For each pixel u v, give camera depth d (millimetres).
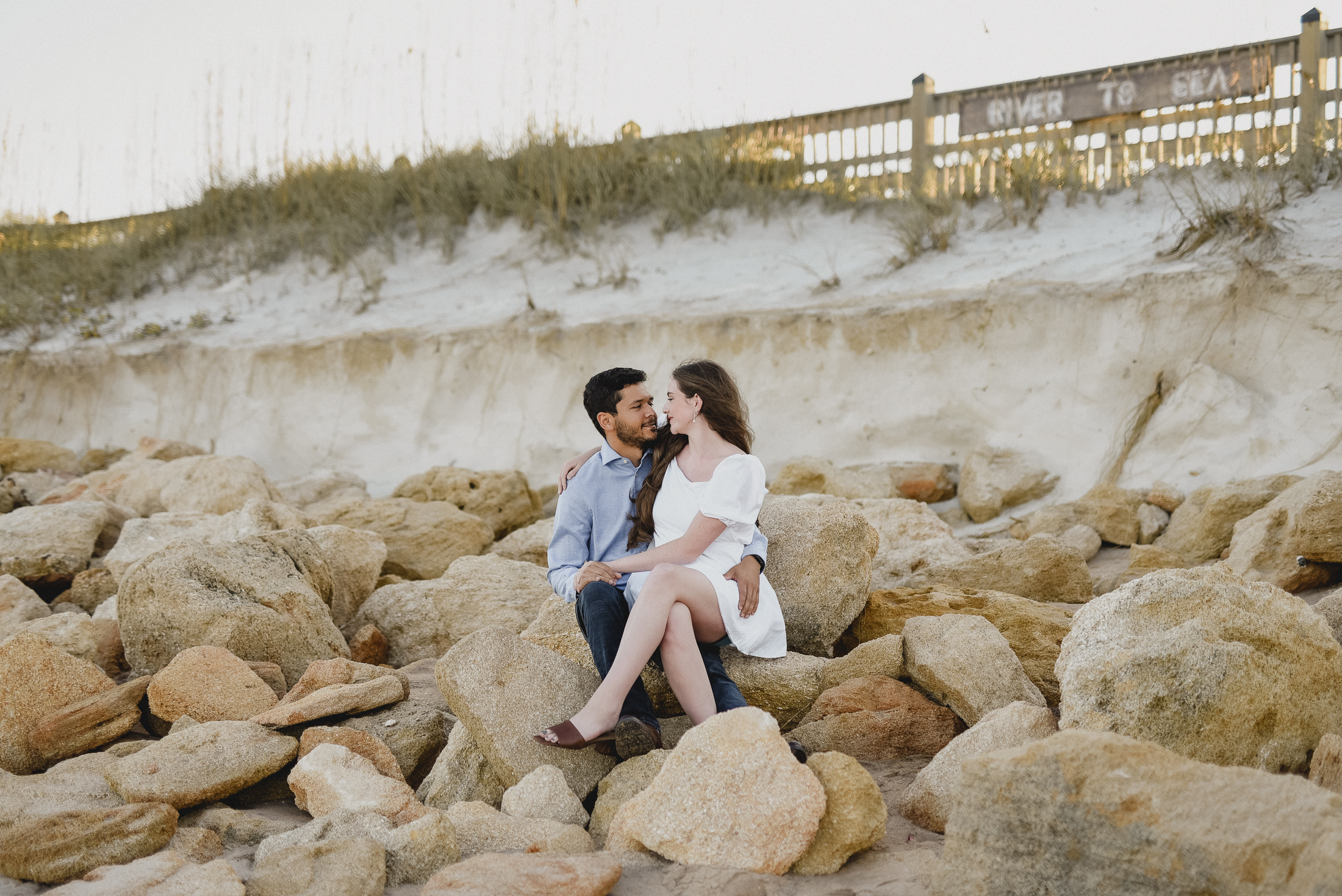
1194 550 5465
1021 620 3674
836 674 3441
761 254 9414
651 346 8469
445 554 6043
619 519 3146
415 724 3174
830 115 10648
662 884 2154
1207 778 1765
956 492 7203
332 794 2639
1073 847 1802
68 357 10539
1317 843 1557
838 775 2301
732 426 3049
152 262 12172
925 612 3801
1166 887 1677
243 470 6965
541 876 2051
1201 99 8898
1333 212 6969
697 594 2836
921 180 9430
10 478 7695
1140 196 8328
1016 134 9680
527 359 8867
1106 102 9344
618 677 2691
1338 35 8320
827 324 7969
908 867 2232
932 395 7566
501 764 2730
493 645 2947
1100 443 6832
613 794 2596
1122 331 6988
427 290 10289
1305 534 4297
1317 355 6309
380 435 9203
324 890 2098
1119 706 2451
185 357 10047
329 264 11258
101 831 2340
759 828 2215
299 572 4266
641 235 10195
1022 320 7355
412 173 11945
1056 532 6043
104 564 5559
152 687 3365
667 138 11070
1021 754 1916
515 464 8586
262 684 3422
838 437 7770
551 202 10758
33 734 3178
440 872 2092
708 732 2363
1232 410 6363
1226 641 2529
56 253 12742
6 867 2295
